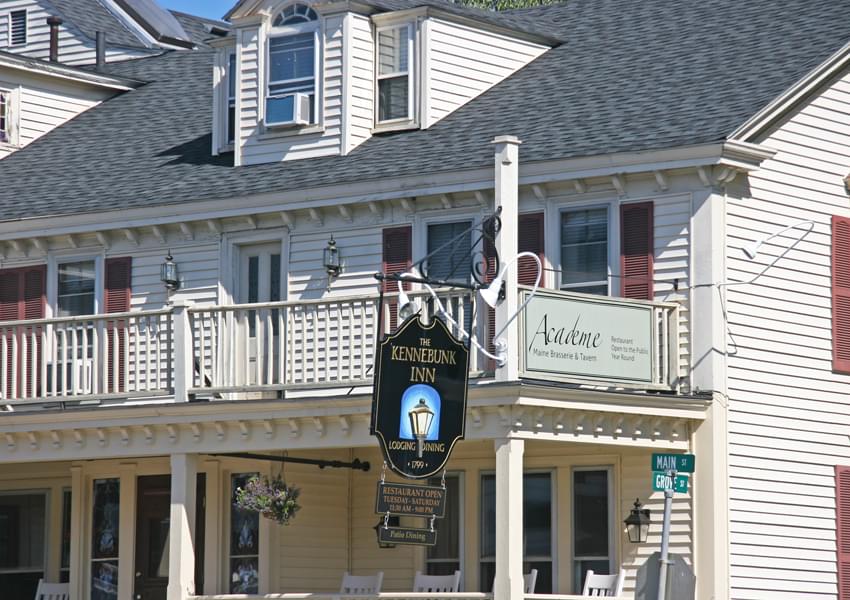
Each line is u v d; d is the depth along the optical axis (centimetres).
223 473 4094
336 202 3991
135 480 4219
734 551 3572
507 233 3356
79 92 5172
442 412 3294
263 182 4147
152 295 4253
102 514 4288
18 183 4697
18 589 4428
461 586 3850
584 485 3738
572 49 4425
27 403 3906
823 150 3856
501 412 3328
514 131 3962
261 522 3969
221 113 4478
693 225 3603
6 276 4453
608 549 3672
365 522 4050
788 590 3659
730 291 3616
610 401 3422
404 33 4228
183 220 4184
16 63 4953
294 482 3978
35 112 5044
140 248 4291
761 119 3644
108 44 5706
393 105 4225
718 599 3516
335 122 4200
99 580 4262
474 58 4300
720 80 3897
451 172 3812
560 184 3747
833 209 3859
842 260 3859
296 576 3959
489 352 3475
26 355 4316
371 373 3566
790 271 3753
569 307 3419
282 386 3606
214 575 4047
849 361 3838
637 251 3662
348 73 4188
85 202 4372
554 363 3381
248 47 4347
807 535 3709
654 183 3656
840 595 3756
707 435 3562
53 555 4378
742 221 3659
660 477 3081
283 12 4306
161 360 4166
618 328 3481
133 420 3744
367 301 3541
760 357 3662
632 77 4097
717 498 3538
